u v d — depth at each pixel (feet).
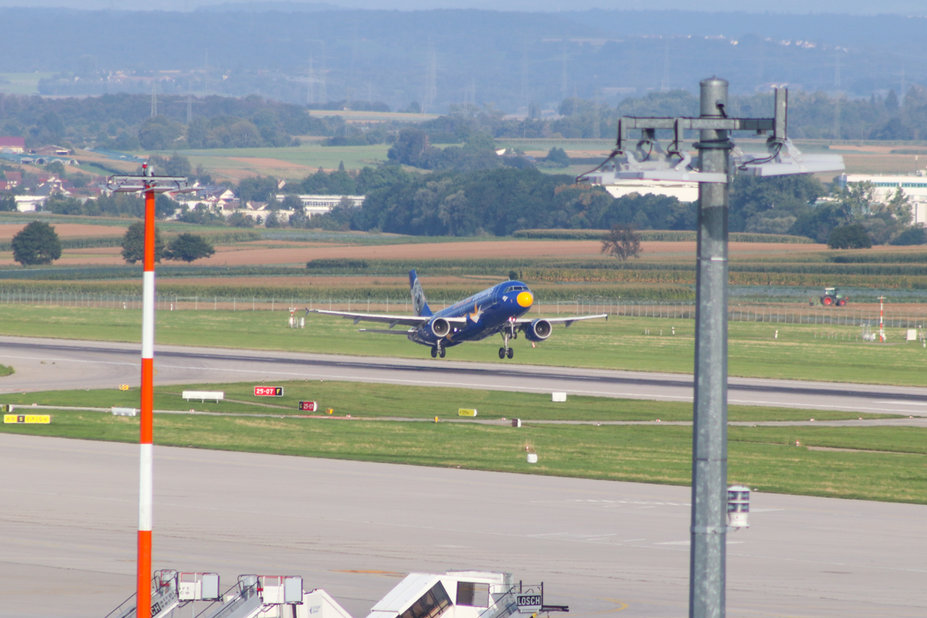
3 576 482.28
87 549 539.29
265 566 510.58
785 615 430.20
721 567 226.58
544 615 425.28
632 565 528.63
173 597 386.73
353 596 457.68
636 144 221.66
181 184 337.31
